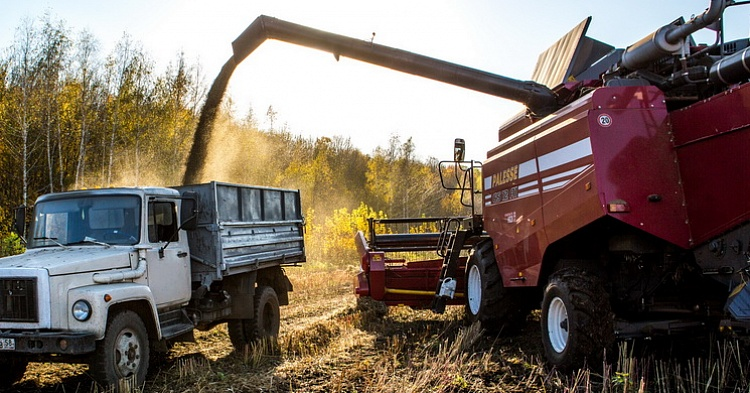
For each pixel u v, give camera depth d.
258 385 5.88
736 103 4.80
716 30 6.00
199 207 7.27
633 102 5.51
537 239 6.55
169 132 27.09
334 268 19.02
